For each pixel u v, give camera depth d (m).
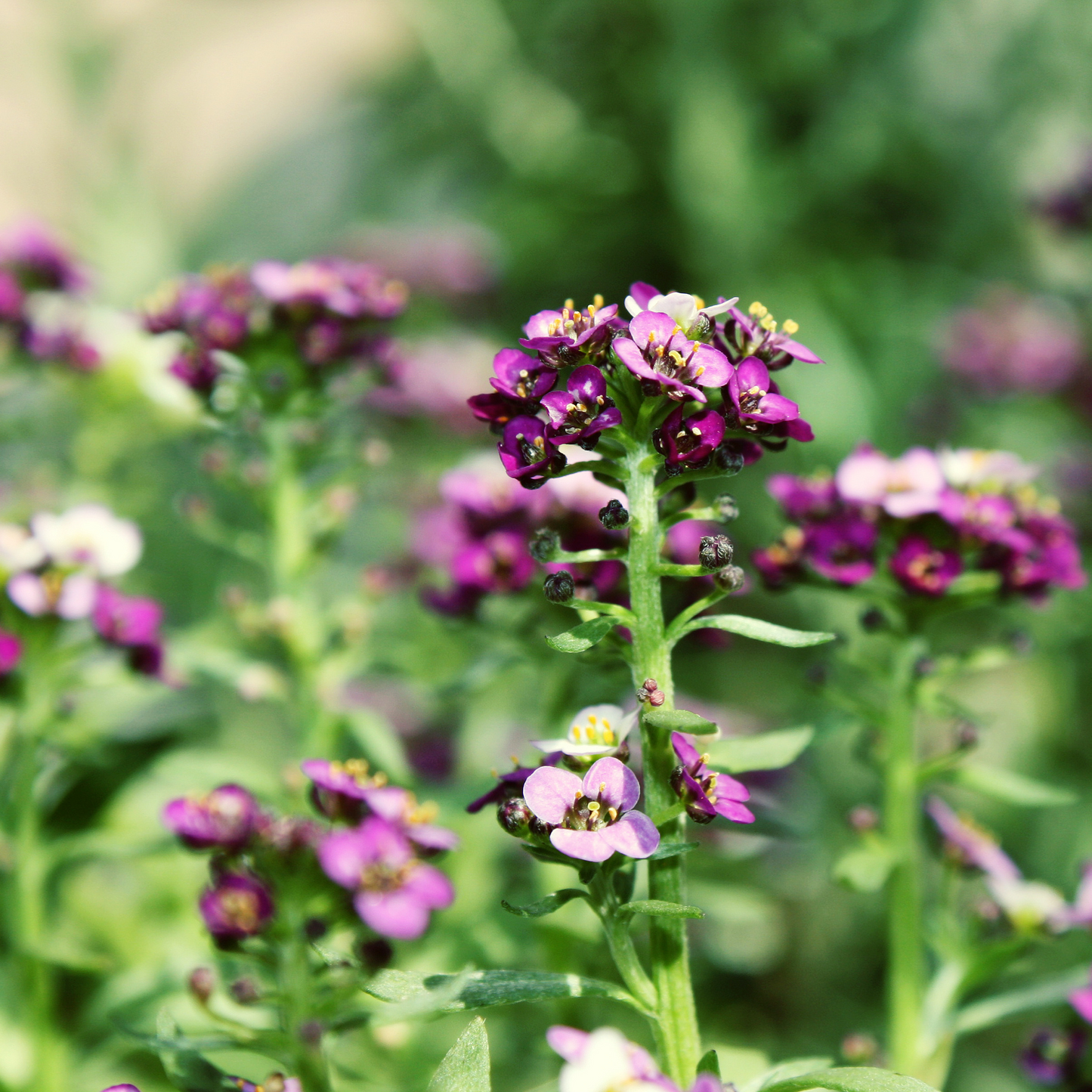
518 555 0.26
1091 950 0.29
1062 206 0.42
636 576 0.23
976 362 0.41
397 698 0.33
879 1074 0.23
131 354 0.32
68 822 0.27
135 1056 0.26
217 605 0.36
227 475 0.27
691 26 0.44
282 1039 0.23
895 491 0.25
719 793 0.23
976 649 0.25
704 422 0.23
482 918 0.26
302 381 0.27
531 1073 0.26
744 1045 0.27
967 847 0.25
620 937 0.23
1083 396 0.40
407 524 0.36
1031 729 0.37
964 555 0.25
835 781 0.34
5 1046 0.26
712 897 0.27
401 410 0.37
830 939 0.32
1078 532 0.33
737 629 0.23
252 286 0.27
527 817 0.23
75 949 0.26
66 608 0.26
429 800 0.26
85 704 0.28
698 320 0.23
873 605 0.25
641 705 0.23
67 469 0.38
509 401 0.23
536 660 0.26
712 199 0.43
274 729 0.37
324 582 0.39
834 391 0.40
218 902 0.23
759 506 0.40
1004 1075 0.28
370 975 0.23
